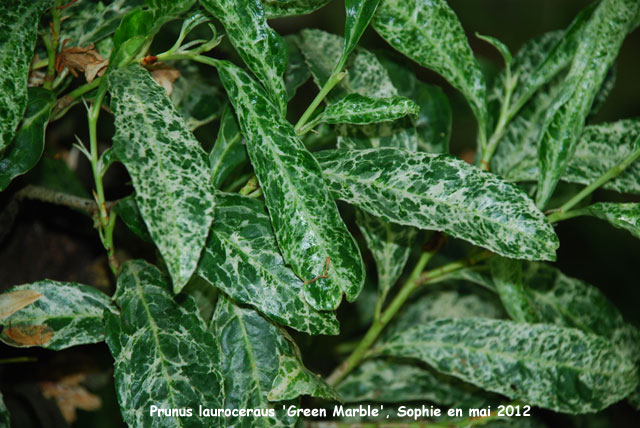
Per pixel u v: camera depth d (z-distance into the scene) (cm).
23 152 75
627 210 76
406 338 83
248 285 74
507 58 82
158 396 74
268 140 73
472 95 82
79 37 79
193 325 75
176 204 70
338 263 72
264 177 73
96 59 78
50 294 77
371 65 82
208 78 85
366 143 81
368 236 82
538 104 86
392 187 75
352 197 75
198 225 70
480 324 83
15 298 75
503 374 82
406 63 87
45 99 76
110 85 74
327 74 81
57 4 77
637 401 86
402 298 83
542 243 72
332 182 76
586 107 79
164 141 72
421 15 81
